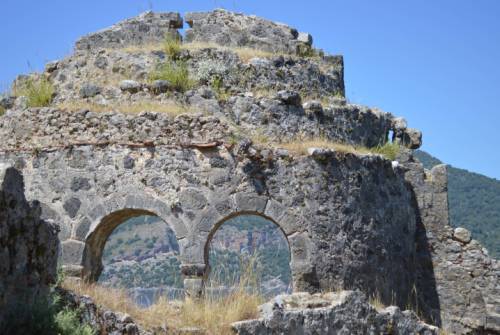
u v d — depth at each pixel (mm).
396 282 23516
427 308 25688
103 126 22031
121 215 22016
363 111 26188
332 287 21234
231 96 23812
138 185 21562
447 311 25688
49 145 22219
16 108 24266
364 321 17375
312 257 21188
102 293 14875
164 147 21656
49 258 13000
